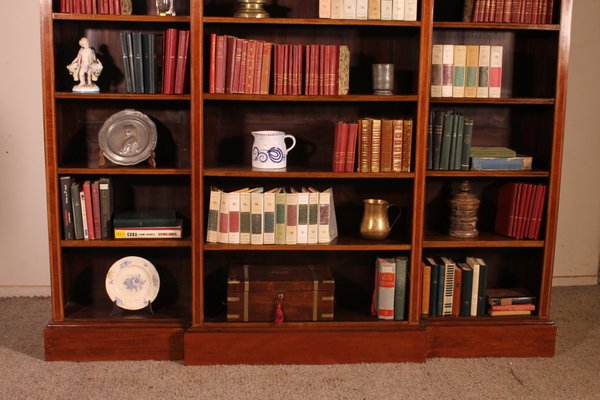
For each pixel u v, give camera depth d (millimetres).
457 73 3467
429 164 3480
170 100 3670
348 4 3314
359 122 3389
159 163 3627
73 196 3396
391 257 3805
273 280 3432
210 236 3447
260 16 3328
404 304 3521
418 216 3434
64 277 3584
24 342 3672
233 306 3430
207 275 3793
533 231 3549
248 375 3314
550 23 3441
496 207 3852
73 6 3281
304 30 3631
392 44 3652
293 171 3410
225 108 3672
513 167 3531
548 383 3287
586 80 4582
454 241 3518
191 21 3240
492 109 3783
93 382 3225
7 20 4125
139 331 3439
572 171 4676
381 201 3576
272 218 3424
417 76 3381
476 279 3574
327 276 3502
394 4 3322
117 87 3619
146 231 3459
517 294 3664
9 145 4242
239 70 3334
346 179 3775
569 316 4199
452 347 3545
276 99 3318
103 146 3430
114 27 3586
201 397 3094
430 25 3312
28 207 4316
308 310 3459
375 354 3465
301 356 3441
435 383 3264
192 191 3350
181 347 3467
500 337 3551
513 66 3746
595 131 4641
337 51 3359
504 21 3422
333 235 3566
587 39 4547
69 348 3434
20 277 4391
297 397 3104
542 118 3559
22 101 4207
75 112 3625
